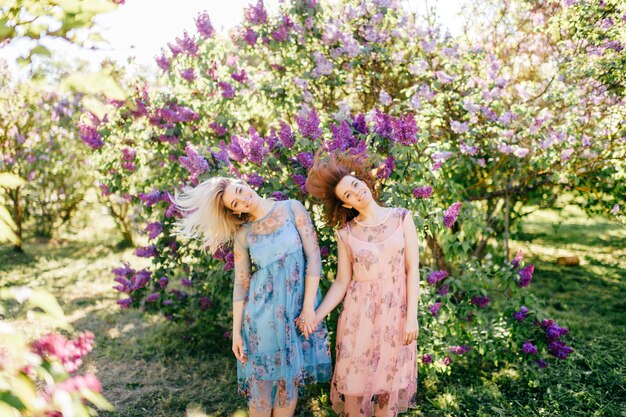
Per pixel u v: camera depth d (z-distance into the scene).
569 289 5.36
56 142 7.88
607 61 4.07
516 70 4.71
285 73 4.43
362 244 2.46
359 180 2.50
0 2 1.13
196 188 2.58
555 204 5.43
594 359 3.57
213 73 4.23
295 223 2.57
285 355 2.51
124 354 3.97
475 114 4.07
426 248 4.95
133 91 4.28
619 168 3.97
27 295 0.94
